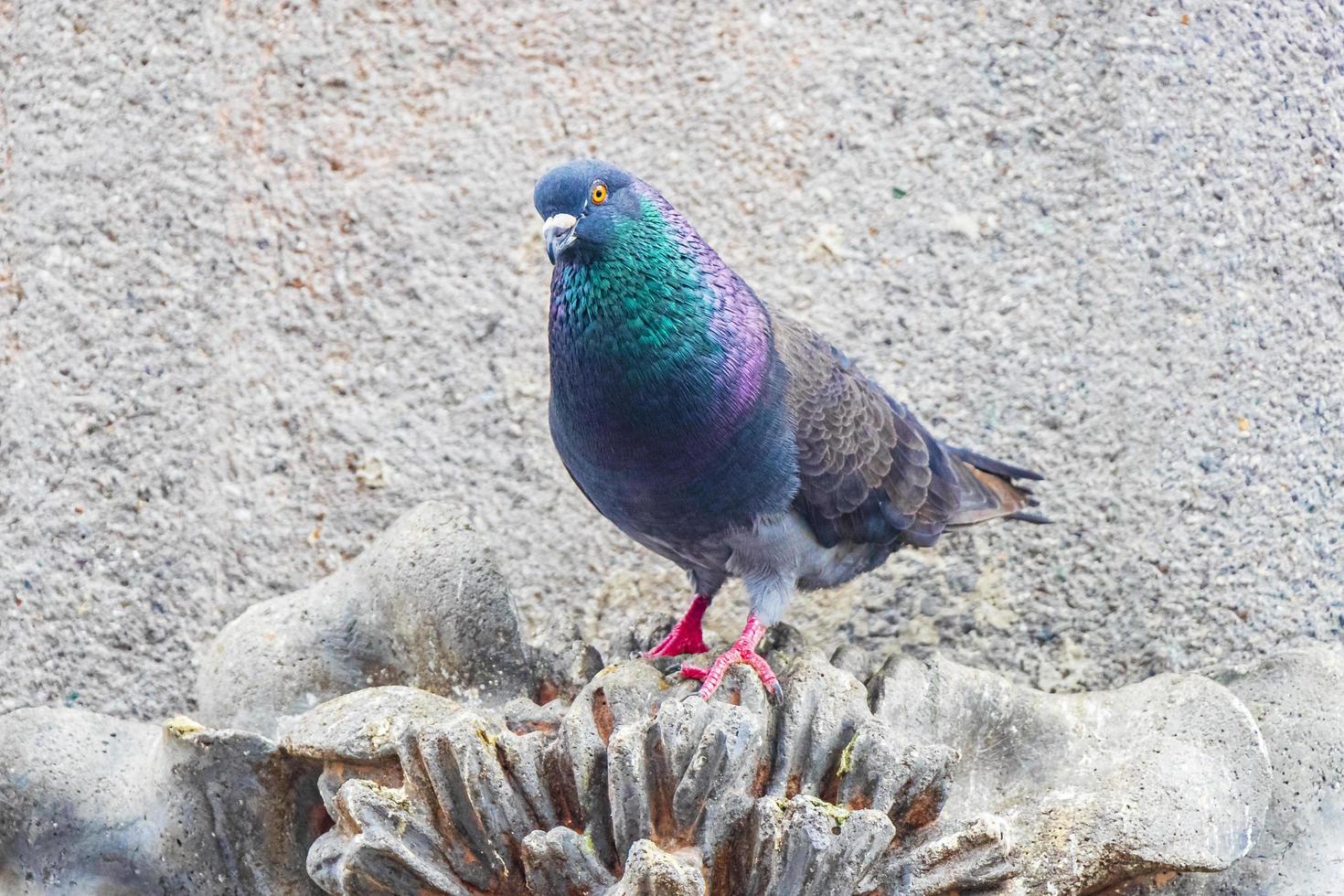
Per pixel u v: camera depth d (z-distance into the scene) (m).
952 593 7.19
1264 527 7.05
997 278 7.66
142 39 7.86
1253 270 7.42
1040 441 7.36
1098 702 5.59
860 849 4.26
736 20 8.14
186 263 7.64
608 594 7.36
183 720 5.27
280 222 7.82
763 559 6.17
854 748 4.77
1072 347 7.48
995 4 8.03
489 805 4.56
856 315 7.67
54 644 7.15
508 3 8.16
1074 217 7.67
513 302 7.83
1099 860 4.97
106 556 7.25
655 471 5.82
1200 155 7.57
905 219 7.81
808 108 8.00
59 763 5.40
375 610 5.97
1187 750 5.24
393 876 4.56
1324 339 7.36
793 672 5.23
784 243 7.82
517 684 5.87
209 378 7.52
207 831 5.24
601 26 8.11
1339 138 7.63
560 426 6.00
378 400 7.66
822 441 6.07
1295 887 5.27
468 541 6.02
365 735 4.95
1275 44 7.70
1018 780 5.40
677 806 4.43
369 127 8.00
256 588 7.29
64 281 7.57
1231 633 6.91
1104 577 7.08
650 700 5.11
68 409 7.41
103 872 5.28
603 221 5.59
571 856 4.36
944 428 7.43
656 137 8.01
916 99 7.96
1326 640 6.93
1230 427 7.20
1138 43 7.74
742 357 5.76
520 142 8.04
